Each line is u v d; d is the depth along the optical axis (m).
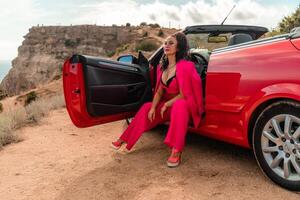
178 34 4.23
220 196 3.30
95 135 5.75
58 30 171.75
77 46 164.62
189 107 4.02
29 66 170.75
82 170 4.19
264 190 3.34
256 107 3.45
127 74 4.73
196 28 4.99
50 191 3.68
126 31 157.75
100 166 4.27
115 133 5.79
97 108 4.29
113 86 4.49
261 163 3.47
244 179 3.61
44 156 4.81
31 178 4.05
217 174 3.78
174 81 4.21
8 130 5.79
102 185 3.72
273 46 3.46
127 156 4.57
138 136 4.46
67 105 4.32
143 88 4.98
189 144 4.83
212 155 4.35
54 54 167.25
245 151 4.44
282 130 3.38
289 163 3.24
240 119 3.63
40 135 5.98
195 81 4.04
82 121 4.30
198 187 3.51
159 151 4.65
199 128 4.16
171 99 4.21
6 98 36.50
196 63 4.83
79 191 3.62
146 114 4.44
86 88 4.15
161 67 4.43
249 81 3.50
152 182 3.70
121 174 3.97
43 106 8.26
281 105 3.23
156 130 5.66
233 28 5.21
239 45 3.88
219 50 4.05
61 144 5.35
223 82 3.76
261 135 3.42
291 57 3.24
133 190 3.55
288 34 3.53
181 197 3.33
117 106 4.55
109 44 161.38
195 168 3.98
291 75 3.18
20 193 3.67
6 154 5.01
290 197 3.18
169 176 3.82
